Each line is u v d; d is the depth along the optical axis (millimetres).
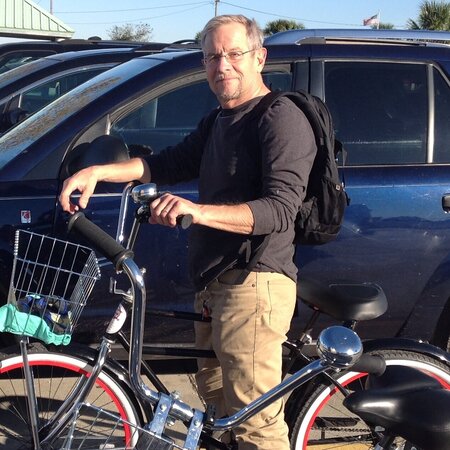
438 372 2984
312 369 2412
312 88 4102
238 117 2627
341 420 3088
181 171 3016
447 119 4172
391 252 3990
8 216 3689
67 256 3664
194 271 2758
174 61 4027
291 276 2744
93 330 3850
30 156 3779
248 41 2609
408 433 2256
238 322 2676
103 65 6762
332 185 2582
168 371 4422
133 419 2861
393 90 4160
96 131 3869
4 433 3029
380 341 3027
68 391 3131
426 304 4086
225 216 2340
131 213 3770
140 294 2301
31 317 2486
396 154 4094
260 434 2699
